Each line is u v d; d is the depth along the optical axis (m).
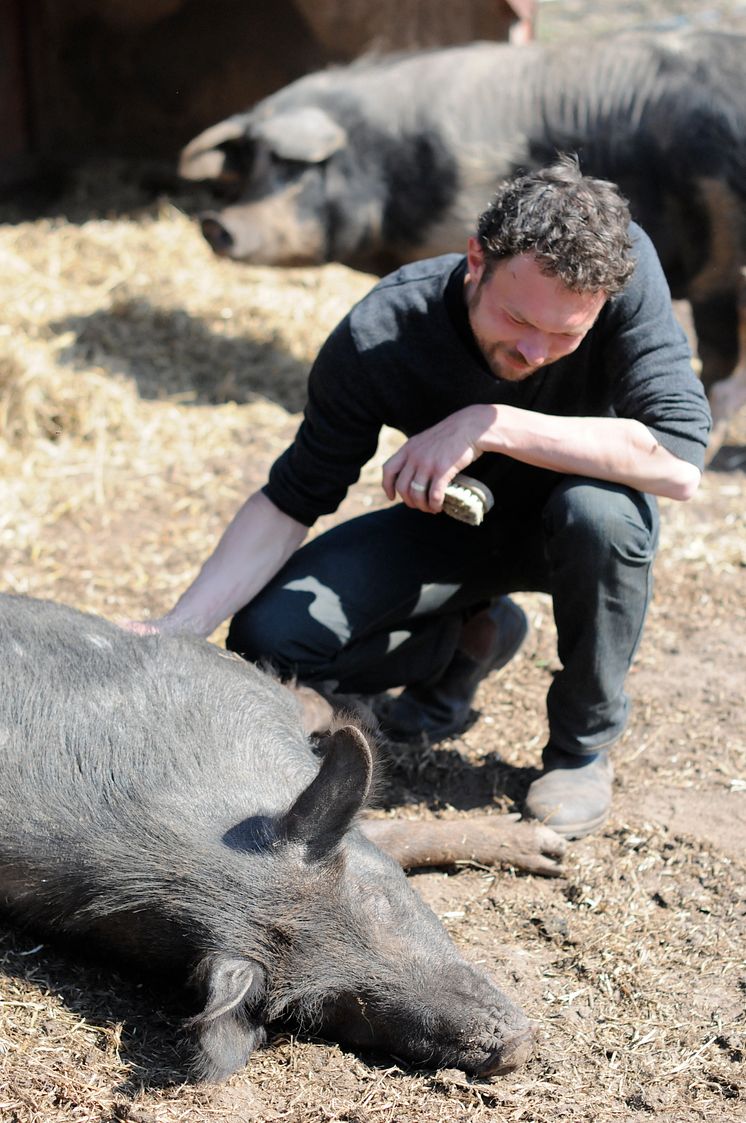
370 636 4.18
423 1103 2.99
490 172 6.65
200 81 10.68
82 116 11.09
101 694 3.53
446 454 3.55
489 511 4.06
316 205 6.93
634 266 3.27
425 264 3.79
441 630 4.35
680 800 4.18
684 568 5.70
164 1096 2.96
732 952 3.53
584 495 3.65
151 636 3.76
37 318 7.67
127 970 3.40
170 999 3.31
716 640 5.16
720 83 6.25
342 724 3.65
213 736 3.46
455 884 3.81
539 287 3.20
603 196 3.21
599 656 3.83
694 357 7.76
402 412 3.81
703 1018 3.30
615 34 6.75
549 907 3.71
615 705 3.98
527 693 4.87
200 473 6.43
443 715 4.54
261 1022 3.12
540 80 6.57
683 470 3.59
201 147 7.07
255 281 8.73
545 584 4.23
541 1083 3.08
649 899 3.75
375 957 3.10
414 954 3.12
